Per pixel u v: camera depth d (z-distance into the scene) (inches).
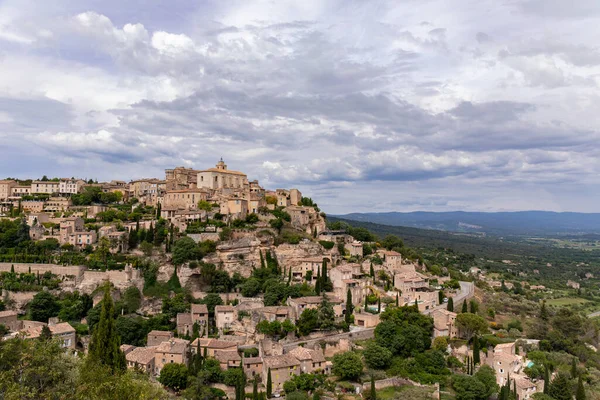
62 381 3639.3
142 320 7628.0
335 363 6441.9
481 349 7204.7
